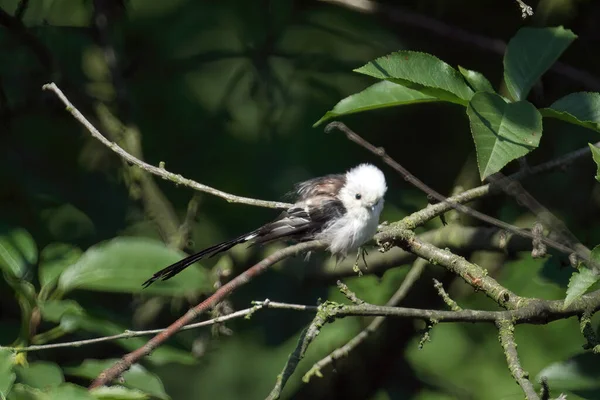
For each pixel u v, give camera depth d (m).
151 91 12.21
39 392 5.59
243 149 12.11
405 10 11.94
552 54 6.72
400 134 12.22
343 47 12.58
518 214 10.97
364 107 7.08
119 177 11.91
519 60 6.76
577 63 12.20
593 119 6.60
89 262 6.97
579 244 7.61
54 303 6.93
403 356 11.88
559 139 11.58
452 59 12.59
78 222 11.36
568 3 11.59
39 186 10.95
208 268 11.74
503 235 9.59
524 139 5.97
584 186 11.52
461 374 11.73
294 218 9.30
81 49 12.30
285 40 12.57
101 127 11.84
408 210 11.98
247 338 12.00
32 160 11.43
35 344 6.91
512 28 12.40
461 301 12.08
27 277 7.16
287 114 12.33
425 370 11.81
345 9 12.56
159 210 11.34
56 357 9.47
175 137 12.09
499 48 11.80
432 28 11.77
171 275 7.10
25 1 11.38
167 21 12.23
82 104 11.83
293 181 11.93
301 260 10.91
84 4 12.62
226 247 8.98
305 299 11.57
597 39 12.06
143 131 12.10
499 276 11.32
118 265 6.98
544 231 8.36
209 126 12.16
